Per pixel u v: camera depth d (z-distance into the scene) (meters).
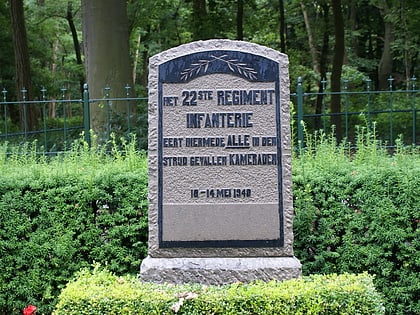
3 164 6.13
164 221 4.25
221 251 4.23
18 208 5.06
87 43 12.13
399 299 4.75
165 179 4.26
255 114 4.27
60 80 23.98
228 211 4.24
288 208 4.24
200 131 4.27
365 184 4.82
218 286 3.94
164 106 4.28
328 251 4.86
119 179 5.06
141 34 24.08
